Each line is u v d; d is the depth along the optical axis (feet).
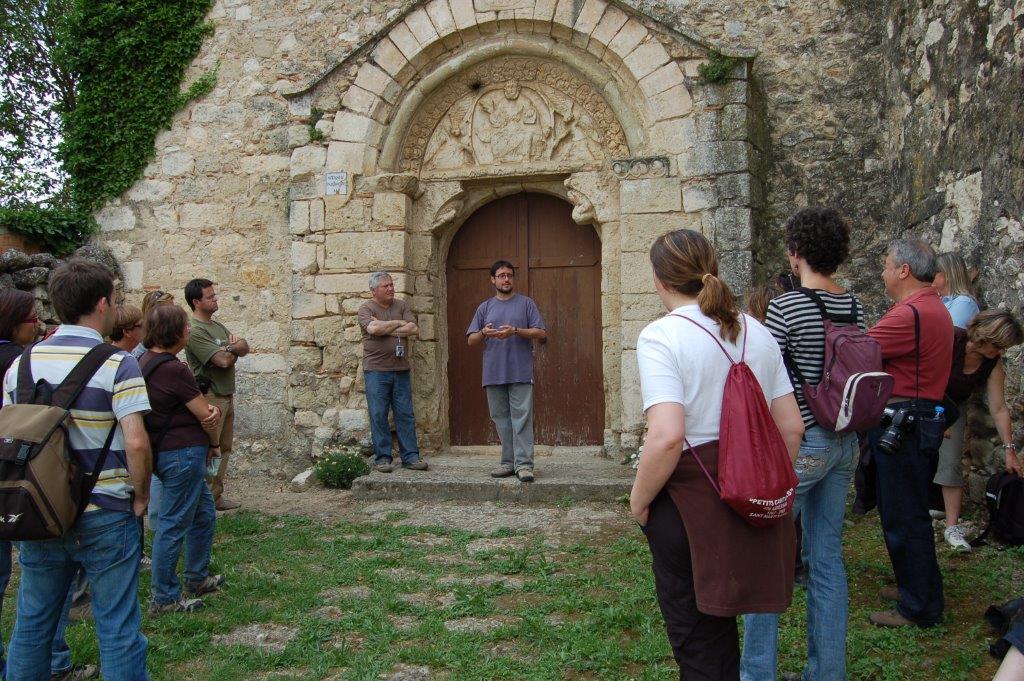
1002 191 15.92
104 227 26.58
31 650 8.82
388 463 22.24
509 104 24.43
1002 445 15.99
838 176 23.40
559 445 25.16
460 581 14.38
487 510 19.49
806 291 10.14
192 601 13.20
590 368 24.99
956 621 11.93
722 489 7.01
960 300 15.44
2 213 24.73
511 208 25.57
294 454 24.57
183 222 26.07
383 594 13.65
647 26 22.49
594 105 23.86
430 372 24.77
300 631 12.23
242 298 25.63
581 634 11.60
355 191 24.14
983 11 16.94
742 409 7.18
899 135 21.98
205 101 26.03
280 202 25.49
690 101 22.18
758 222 22.54
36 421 8.29
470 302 25.81
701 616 7.29
